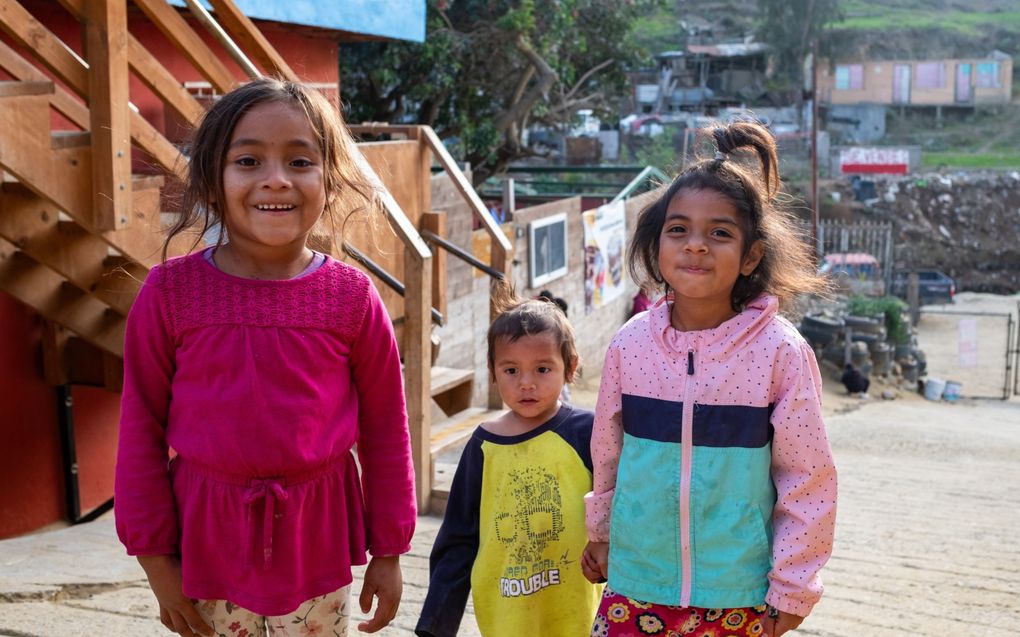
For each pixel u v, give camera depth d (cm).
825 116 5619
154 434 194
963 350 2230
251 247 196
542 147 2220
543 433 258
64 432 625
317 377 193
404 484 211
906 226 4191
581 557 245
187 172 202
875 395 1923
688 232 212
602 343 1602
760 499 211
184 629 198
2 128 389
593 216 1530
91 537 471
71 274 499
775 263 219
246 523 188
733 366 211
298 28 866
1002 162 5206
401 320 611
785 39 5959
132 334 193
